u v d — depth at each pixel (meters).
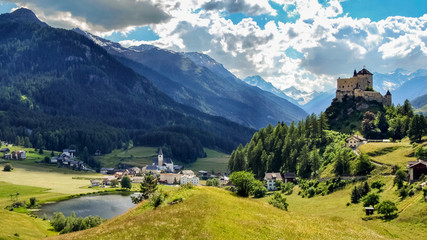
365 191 122.00
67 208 178.88
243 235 52.16
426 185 94.69
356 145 190.88
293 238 54.38
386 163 145.38
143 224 55.09
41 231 119.38
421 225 77.19
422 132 175.62
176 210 61.88
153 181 109.31
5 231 106.00
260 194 168.75
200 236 49.75
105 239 50.28
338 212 111.56
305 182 166.75
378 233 69.88
